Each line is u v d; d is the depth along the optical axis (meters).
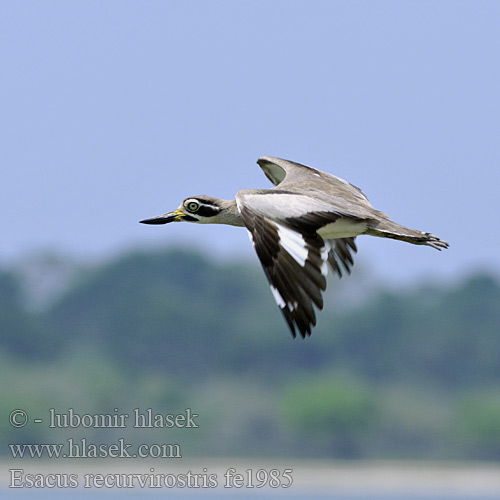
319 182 19.19
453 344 80.31
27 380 70.62
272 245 15.97
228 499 52.56
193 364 80.00
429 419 70.88
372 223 17.69
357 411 68.12
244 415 69.81
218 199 20.08
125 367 79.44
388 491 56.50
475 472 65.19
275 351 79.31
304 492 56.22
